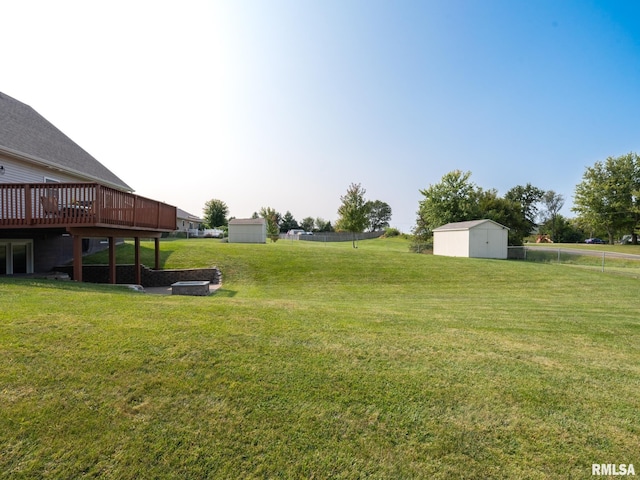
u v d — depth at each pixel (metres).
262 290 11.40
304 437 2.48
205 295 10.02
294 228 77.94
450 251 25.25
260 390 3.00
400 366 3.64
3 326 3.84
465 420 2.75
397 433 2.57
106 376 3.01
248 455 2.29
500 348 4.47
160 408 2.68
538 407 2.97
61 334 3.74
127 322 4.31
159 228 12.97
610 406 3.05
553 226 63.22
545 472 2.24
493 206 36.97
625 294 11.06
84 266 12.31
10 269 10.73
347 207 34.22
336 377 3.30
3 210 8.48
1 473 2.04
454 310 7.59
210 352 3.62
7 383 2.80
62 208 8.57
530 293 11.27
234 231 32.81
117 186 16.22
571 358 4.25
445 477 2.18
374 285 12.48
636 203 38.19
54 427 2.40
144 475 2.10
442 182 36.31
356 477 2.16
